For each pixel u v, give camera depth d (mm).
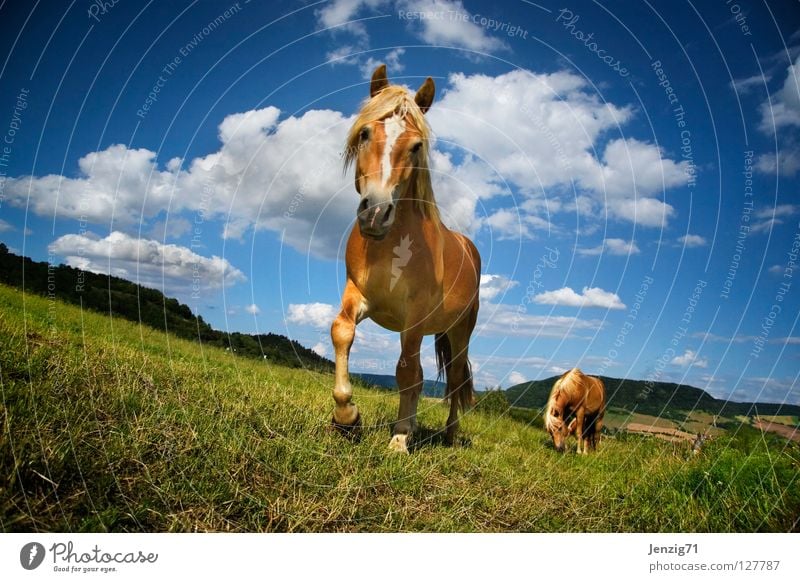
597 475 4293
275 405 3910
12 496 1859
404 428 3674
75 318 8141
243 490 2363
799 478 2988
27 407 2365
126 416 2709
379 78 3852
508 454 4754
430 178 3697
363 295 3613
